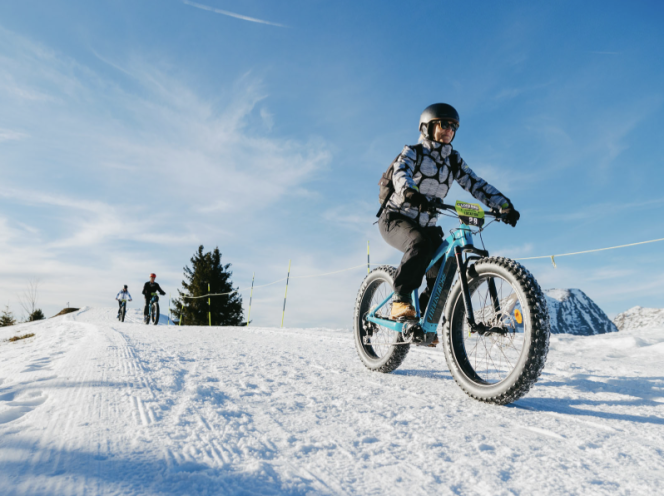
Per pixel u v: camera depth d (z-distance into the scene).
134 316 24.30
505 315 2.00
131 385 1.83
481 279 2.20
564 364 3.11
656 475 1.03
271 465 1.01
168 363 2.61
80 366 2.37
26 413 1.42
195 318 34.69
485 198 2.64
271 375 2.35
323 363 2.96
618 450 1.22
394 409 1.66
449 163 2.65
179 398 1.65
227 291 35.44
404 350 2.62
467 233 2.24
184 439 1.15
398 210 2.64
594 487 0.96
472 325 2.03
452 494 0.91
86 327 7.64
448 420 1.53
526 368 1.78
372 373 2.65
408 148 2.57
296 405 1.67
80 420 1.27
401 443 1.24
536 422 1.54
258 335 5.50
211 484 0.87
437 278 2.41
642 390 2.17
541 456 1.16
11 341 10.97
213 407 1.54
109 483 0.84
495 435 1.36
